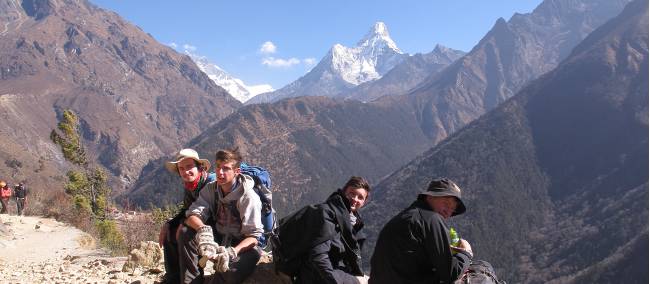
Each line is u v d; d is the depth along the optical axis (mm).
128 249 15250
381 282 4785
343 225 5141
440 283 4730
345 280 5047
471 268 5117
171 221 5805
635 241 115000
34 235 17328
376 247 4883
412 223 4656
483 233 161625
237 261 5184
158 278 7410
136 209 29094
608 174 197250
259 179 5520
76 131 32000
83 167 31938
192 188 5605
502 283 5227
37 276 8516
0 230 16906
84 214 23500
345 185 5434
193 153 5578
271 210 5578
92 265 9391
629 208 144875
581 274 114625
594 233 140375
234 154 5223
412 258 4645
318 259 5008
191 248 5316
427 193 4945
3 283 7965
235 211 5273
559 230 161125
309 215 5148
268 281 5699
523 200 190125
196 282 5297
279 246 5312
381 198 176125
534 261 143125
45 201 27922
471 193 185250
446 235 4645
